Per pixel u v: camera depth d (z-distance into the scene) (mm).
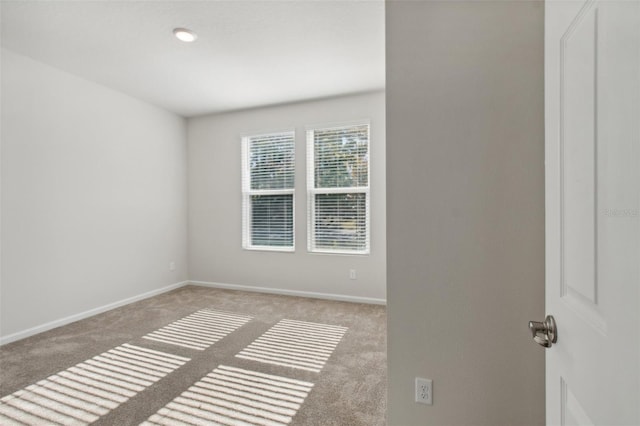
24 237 2871
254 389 1987
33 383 2055
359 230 3953
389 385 1335
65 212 3201
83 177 3371
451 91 1251
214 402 1853
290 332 2930
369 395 1924
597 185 570
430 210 1279
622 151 485
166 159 4445
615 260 505
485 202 1221
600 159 558
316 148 4133
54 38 2559
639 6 439
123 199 3820
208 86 3594
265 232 4430
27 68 2879
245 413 1751
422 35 1280
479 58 1222
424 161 1283
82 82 3355
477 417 1239
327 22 2346
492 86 1210
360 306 3729
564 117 729
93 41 2602
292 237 4273
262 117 4359
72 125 3262
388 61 1316
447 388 1268
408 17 1297
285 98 3979
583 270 626
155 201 4270
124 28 2414
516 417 1200
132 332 2938
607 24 530
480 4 1224
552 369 804
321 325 3109
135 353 2498
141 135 4062
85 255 3387
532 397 1184
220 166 4617
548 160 833
